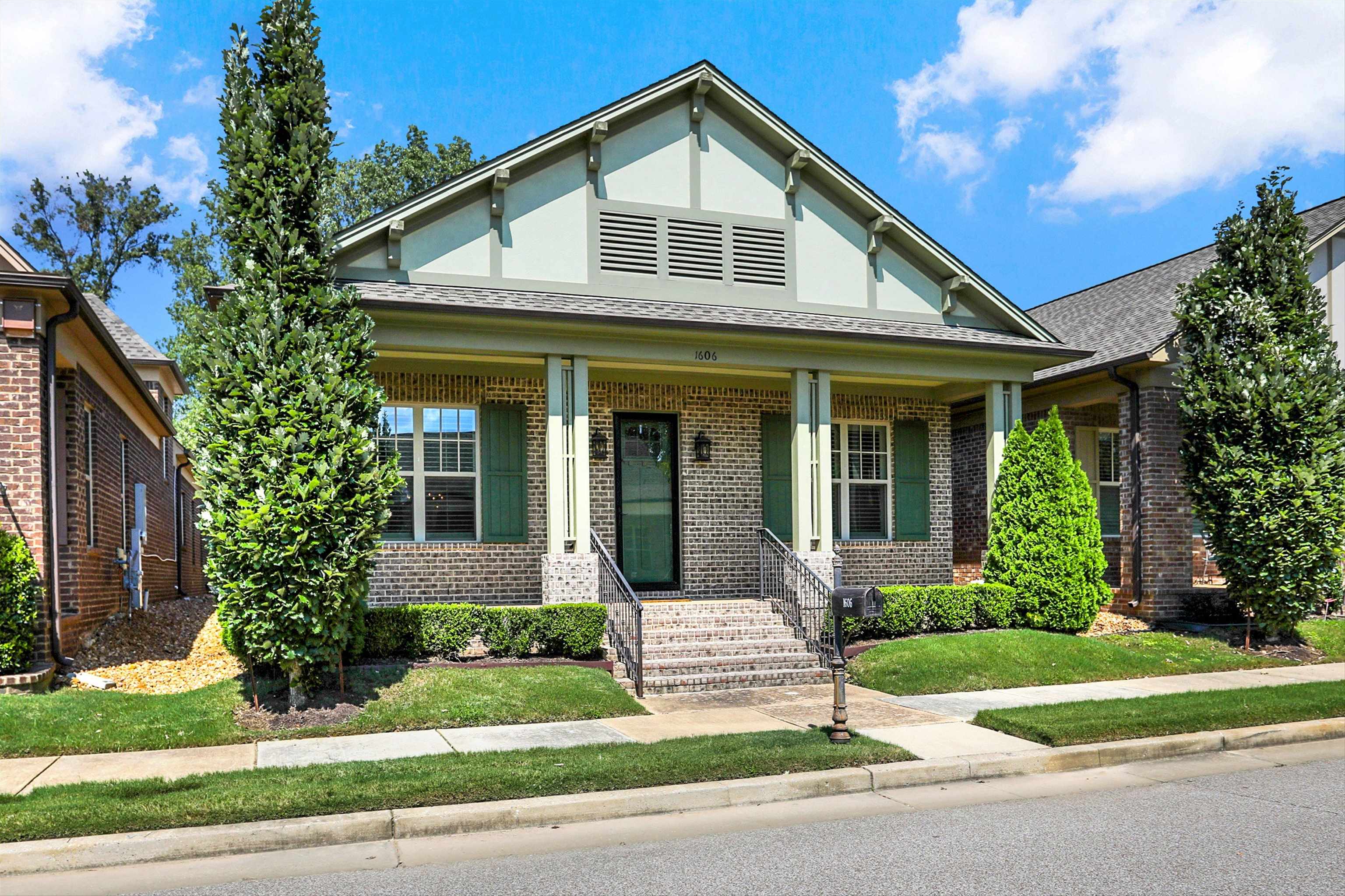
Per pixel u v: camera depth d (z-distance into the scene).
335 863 5.89
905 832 6.44
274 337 9.52
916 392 16.78
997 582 14.75
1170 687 11.64
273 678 10.40
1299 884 5.36
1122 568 16.55
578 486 12.74
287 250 9.85
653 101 14.19
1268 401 14.09
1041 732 8.83
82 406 12.30
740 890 5.31
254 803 6.51
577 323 12.56
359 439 9.49
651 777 7.35
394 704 9.84
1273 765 8.48
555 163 13.80
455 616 11.45
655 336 13.23
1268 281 14.70
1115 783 7.86
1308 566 14.00
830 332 13.82
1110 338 17.78
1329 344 14.89
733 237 14.67
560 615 11.70
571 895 5.24
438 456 13.80
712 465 15.29
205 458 9.37
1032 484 14.59
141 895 5.33
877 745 8.35
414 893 5.29
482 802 6.79
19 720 8.71
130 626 13.97
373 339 11.88
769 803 7.27
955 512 18.81
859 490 16.53
